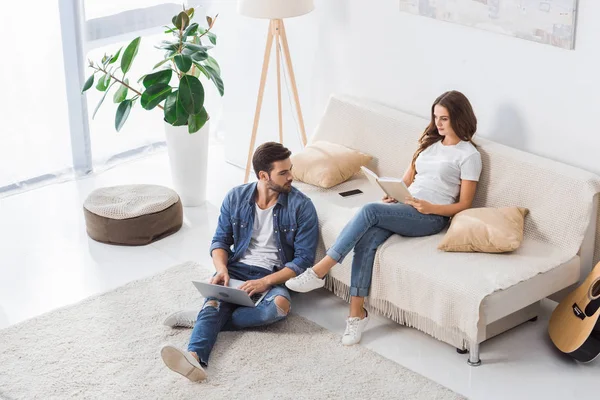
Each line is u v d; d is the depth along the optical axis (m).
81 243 4.50
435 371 3.42
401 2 4.15
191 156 4.73
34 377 3.41
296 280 3.65
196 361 3.34
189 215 4.79
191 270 4.19
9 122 4.91
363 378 3.36
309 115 4.87
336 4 4.48
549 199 3.65
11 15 4.72
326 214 3.95
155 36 5.31
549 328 3.59
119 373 3.43
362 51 4.45
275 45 4.88
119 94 4.73
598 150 3.65
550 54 3.68
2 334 3.70
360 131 4.35
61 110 5.06
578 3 3.52
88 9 4.98
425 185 3.86
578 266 3.59
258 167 3.78
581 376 3.37
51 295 4.04
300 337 3.64
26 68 4.86
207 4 5.42
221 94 4.61
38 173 5.11
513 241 3.53
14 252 4.42
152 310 3.86
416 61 4.22
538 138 3.84
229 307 3.70
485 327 3.39
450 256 3.57
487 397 3.25
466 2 3.88
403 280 3.54
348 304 3.91
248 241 3.86
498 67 3.89
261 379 3.37
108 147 5.35
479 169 3.81
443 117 3.81
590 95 3.61
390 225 3.68
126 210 4.42
